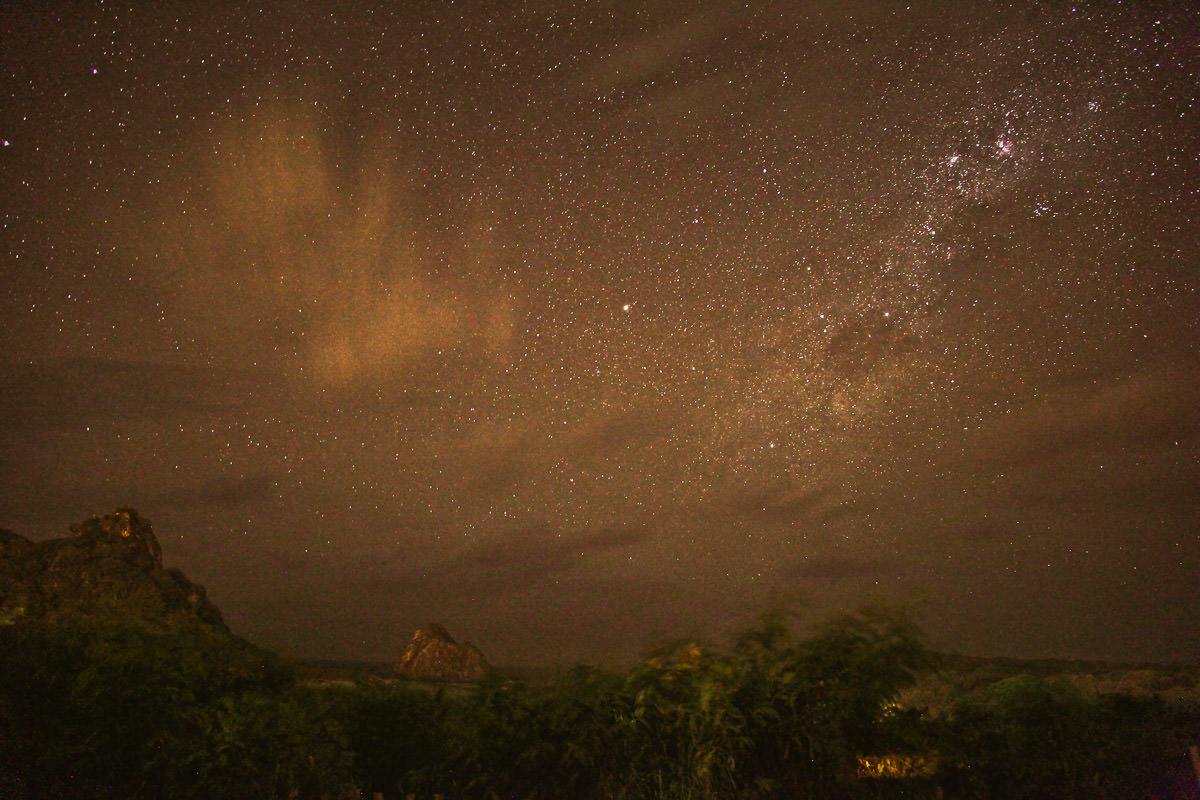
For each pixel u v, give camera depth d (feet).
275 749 15.90
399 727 17.65
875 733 18.33
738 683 18.24
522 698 17.94
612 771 17.22
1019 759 19.69
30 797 14.48
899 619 18.34
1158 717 24.20
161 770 15.39
